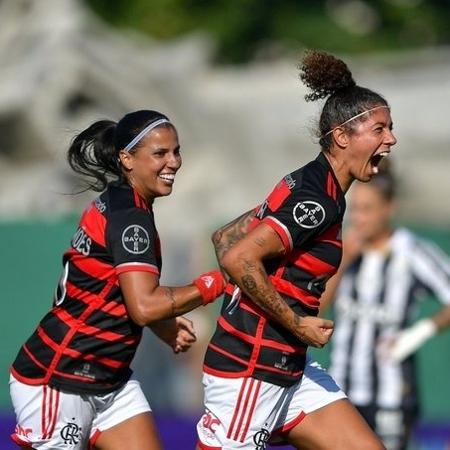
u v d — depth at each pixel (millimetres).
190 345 20359
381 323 26281
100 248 18344
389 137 18234
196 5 83188
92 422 19266
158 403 38406
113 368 18875
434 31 85938
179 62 67438
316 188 17891
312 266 18234
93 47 61344
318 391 19281
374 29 86250
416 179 63125
